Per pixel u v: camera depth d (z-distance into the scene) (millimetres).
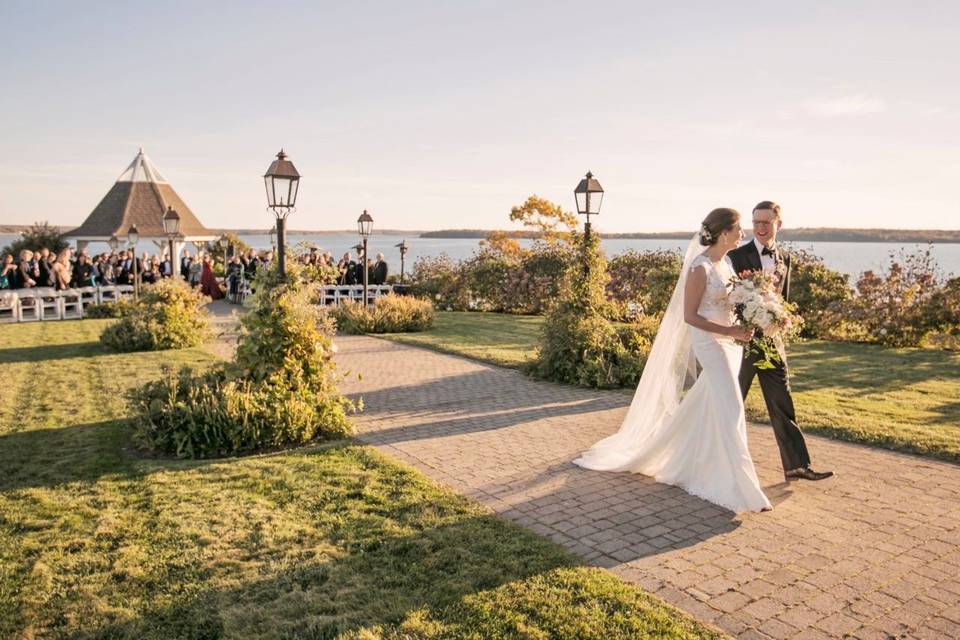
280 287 7168
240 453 6316
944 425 7258
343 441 6723
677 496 5188
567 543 4328
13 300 18188
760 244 5867
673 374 5820
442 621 3355
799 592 3672
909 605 3537
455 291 23109
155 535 4430
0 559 4129
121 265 23016
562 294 10578
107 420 7605
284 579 3818
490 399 8812
